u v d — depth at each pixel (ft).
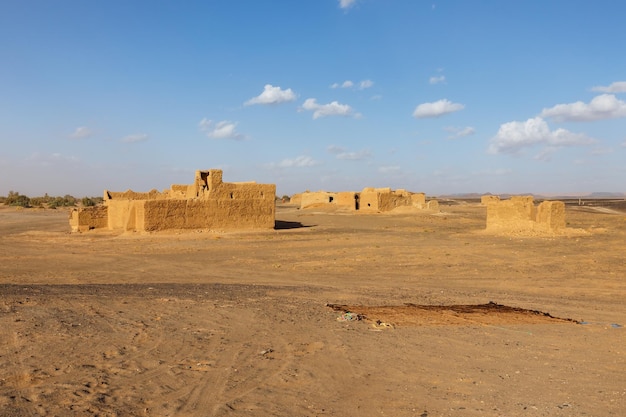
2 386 24.00
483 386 25.59
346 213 236.43
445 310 46.06
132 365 28.02
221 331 36.37
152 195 186.09
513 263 84.38
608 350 32.68
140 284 63.46
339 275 74.54
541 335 36.63
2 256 96.68
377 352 31.65
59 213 268.21
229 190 144.87
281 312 43.60
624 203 428.97
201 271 78.43
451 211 269.23
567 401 23.40
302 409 22.41
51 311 41.29
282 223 178.91
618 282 66.49
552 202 133.49
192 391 24.32
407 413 22.03
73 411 21.27
